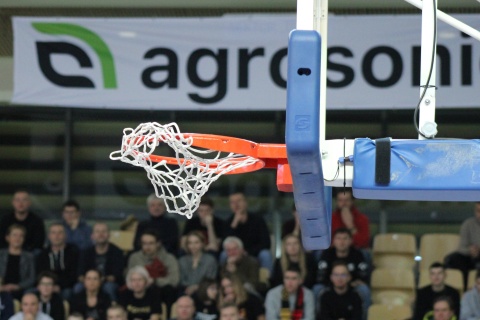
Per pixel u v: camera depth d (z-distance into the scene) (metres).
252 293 15.67
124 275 16.92
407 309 16.12
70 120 20.08
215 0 18.69
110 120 20.12
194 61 17.45
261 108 17.28
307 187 6.07
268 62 17.30
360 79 17.02
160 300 16.00
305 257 16.47
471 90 16.59
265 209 19.47
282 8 18.89
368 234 17.53
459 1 17.20
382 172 6.32
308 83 5.64
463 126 19.47
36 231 17.98
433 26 6.81
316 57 5.64
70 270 17.06
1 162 20.05
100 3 18.84
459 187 6.21
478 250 16.84
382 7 18.38
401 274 17.14
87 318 15.66
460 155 6.24
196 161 6.99
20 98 17.50
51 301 15.86
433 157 6.27
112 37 17.56
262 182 19.50
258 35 17.34
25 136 20.08
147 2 18.81
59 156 20.05
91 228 18.14
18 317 15.52
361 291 16.23
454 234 18.39
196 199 6.92
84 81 17.53
